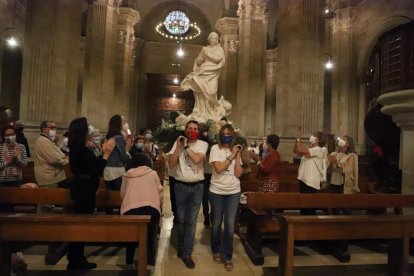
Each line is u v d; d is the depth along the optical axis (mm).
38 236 3326
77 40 11148
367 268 4402
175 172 4609
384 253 5359
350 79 18672
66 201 4938
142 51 31703
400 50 6332
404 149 6449
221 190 4477
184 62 32312
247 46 18812
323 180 5996
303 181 5992
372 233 3807
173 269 4434
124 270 4238
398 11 15398
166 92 32500
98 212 6969
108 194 5191
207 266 4566
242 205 6113
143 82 31672
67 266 4207
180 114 7375
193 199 4562
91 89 16656
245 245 5391
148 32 32031
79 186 3990
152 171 4328
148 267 4480
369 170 12828
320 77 10484
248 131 18500
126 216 3453
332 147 9516
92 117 16562
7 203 4859
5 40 18594
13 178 5484
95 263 4445
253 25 18828
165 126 6793
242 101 18828
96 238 3373
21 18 19891
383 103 6723
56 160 5695
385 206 5430
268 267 4406
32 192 4898
